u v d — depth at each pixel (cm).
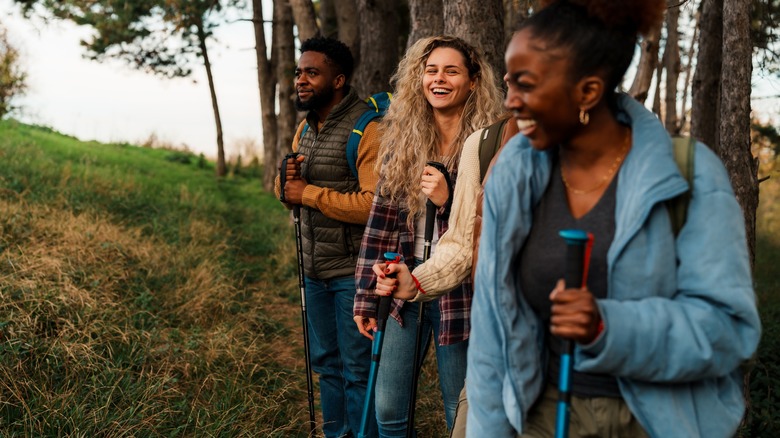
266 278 758
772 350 487
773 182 1560
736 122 342
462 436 211
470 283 275
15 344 380
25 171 893
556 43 147
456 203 244
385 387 296
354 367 343
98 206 804
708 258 146
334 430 366
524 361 167
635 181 150
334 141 339
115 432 330
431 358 470
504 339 165
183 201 1053
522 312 169
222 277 629
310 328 362
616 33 147
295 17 852
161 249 693
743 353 148
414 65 292
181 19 1491
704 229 147
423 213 294
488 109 285
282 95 1211
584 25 147
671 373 146
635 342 144
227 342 473
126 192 966
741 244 149
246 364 452
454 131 293
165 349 443
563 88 149
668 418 153
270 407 392
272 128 1487
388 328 295
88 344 398
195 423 364
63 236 609
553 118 152
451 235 245
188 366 430
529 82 150
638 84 602
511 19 745
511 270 168
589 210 160
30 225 613
